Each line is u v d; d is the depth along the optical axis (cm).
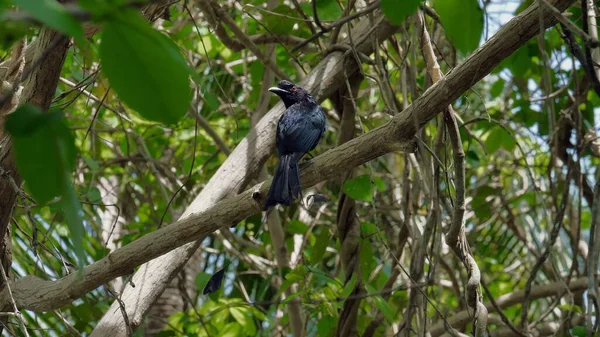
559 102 1056
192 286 1332
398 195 1258
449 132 598
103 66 265
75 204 258
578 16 818
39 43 530
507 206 1104
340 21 780
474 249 1166
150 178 1343
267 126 809
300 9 886
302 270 827
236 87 1377
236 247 1290
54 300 639
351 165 587
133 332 698
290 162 620
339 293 873
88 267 618
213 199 752
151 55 264
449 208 768
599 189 650
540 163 1184
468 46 356
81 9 246
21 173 251
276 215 1010
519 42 505
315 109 812
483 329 636
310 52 1017
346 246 863
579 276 995
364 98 1188
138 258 604
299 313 958
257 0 1011
